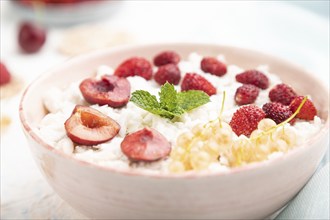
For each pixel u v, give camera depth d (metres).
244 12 0.52
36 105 0.27
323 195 0.23
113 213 0.21
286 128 0.23
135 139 0.22
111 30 0.48
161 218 0.21
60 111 0.27
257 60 0.31
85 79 0.27
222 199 0.20
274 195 0.21
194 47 0.32
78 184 0.21
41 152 0.22
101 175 0.20
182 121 0.25
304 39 0.46
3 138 0.32
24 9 0.49
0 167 0.29
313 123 0.26
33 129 0.23
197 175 0.19
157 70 0.29
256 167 0.20
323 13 0.55
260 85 0.28
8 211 0.26
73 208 0.25
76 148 0.24
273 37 0.46
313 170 0.23
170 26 0.50
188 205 0.20
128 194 0.20
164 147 0.22
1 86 0.39
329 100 0.26
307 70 0.28
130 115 0.25
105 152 0.23
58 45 0.47
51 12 0.49
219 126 0.23
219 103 0.26
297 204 0.24
